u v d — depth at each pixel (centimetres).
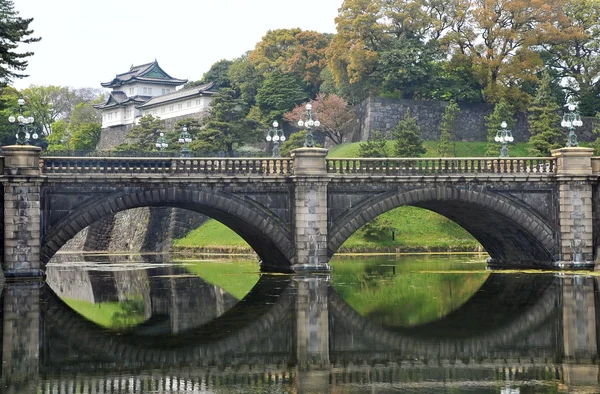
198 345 3064
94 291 5047
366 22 11069
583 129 11031
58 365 2711
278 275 5884
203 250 10331
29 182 5262
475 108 11106
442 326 3456
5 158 5247
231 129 10362
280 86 12294
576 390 2345
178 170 5591
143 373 2597
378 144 9644
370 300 4309
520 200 6062
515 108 11131
